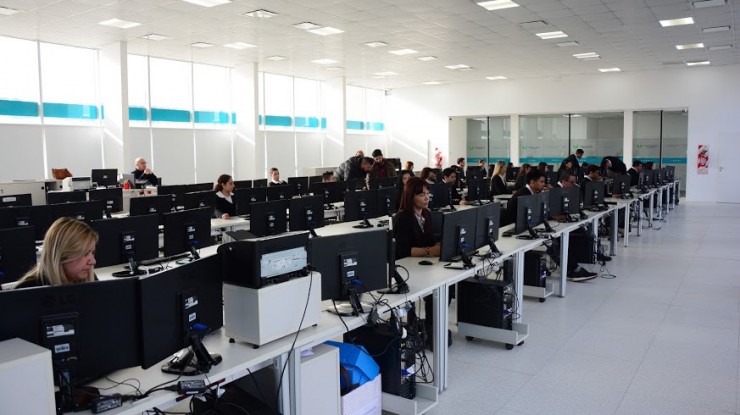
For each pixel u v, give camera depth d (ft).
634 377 12.17
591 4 26.25
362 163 31.78
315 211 19.94
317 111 53.47
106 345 6.18
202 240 15.17
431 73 49.83
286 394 7.82
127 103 34.60
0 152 31.91
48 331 5.79
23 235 12.05
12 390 4.94
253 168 43.70
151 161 39.70
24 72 32.78
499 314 14.20
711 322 15.96
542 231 17.76
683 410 10.57
